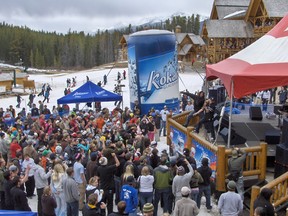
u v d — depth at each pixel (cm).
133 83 2058
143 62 1980
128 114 1792
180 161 885
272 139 1165
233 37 5084
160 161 909
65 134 1216
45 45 15750
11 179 809
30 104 3334
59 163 883
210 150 1020
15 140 1216
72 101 1753
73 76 6494
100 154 1016
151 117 1634
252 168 982
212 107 1329
